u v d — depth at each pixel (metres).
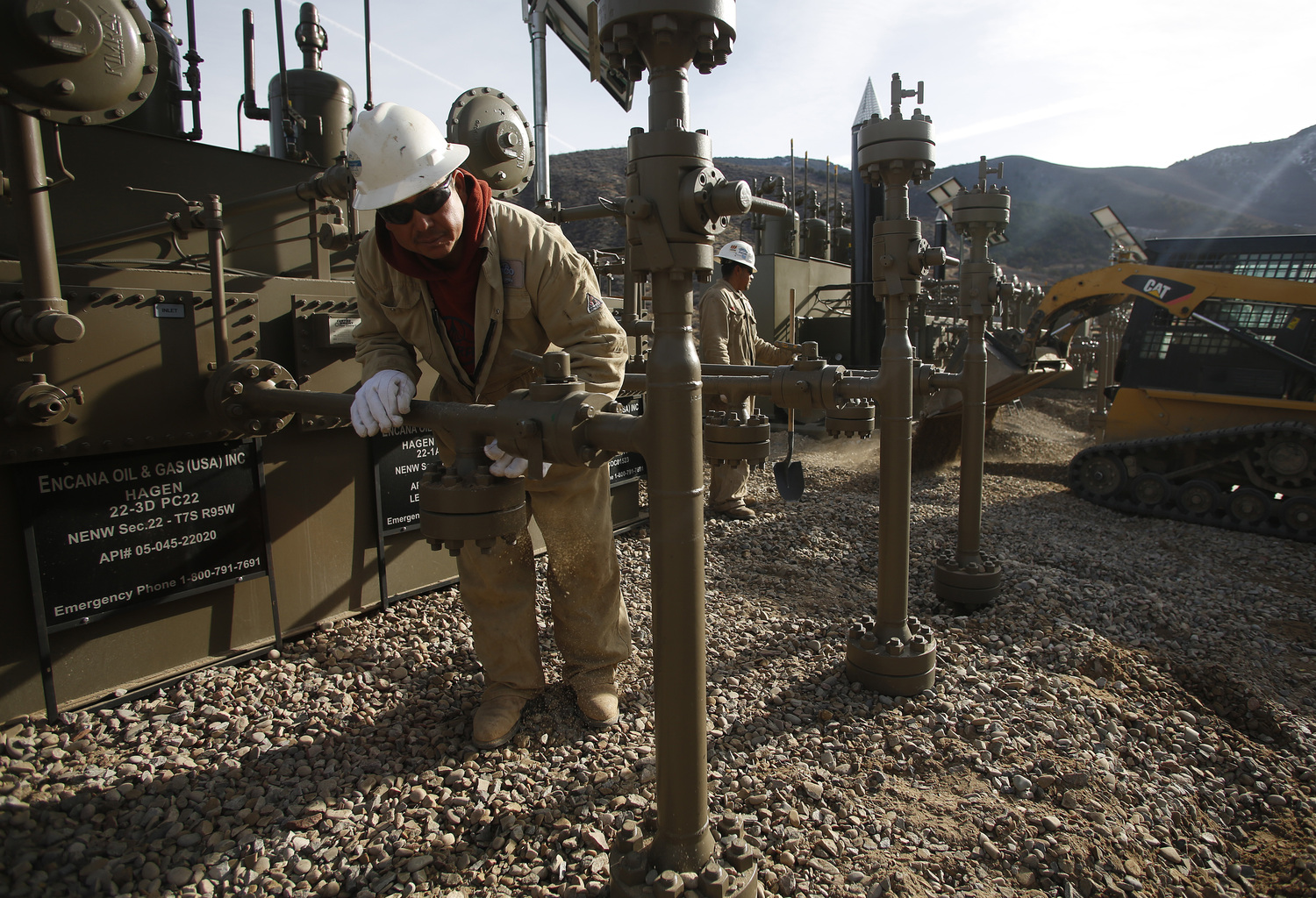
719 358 5.73
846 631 3.81
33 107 2.14
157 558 2.94
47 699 2.69
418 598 3.98
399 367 2.42
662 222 1.59
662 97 1.59
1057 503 7.44
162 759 2.53
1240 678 3.60
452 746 2.68
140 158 3.47
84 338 2.62
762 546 5.27
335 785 2.44
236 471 3.16
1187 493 6.83
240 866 2.11
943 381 4.12
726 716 2.96
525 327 2.49
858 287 10.64
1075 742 2.87
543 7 5.98
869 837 2.32
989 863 2.24
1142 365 7.36
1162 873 2.27
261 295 3.23
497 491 1.89
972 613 4.14
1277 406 6.53
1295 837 2.52
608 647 2.92
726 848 1.93
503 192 4.39
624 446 1.72
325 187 3.26
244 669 3.16
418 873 2.10
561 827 2.27
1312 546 6.12
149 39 2.36
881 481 3.16
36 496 2.63
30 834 2.16
